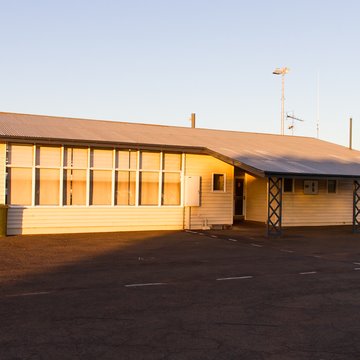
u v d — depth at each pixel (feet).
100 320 21.98
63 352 17.83
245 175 76.38
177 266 36.60
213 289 28.91
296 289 29.37
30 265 35.63
